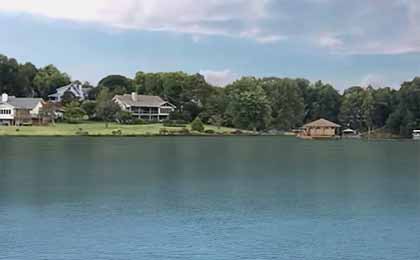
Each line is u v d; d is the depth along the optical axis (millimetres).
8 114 173250
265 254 25297
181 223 31406
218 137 173875
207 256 24875
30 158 78938
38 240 27312
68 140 136500
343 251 25922
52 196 41375
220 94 198125
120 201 39219
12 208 35969
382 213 35188
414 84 194875
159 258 24531
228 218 33000
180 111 194500
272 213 34812
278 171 64125
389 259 24812
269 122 194625
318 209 36531
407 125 189875
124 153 93250
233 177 56469
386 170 67125
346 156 94000
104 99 185625
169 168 66688
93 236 28203
